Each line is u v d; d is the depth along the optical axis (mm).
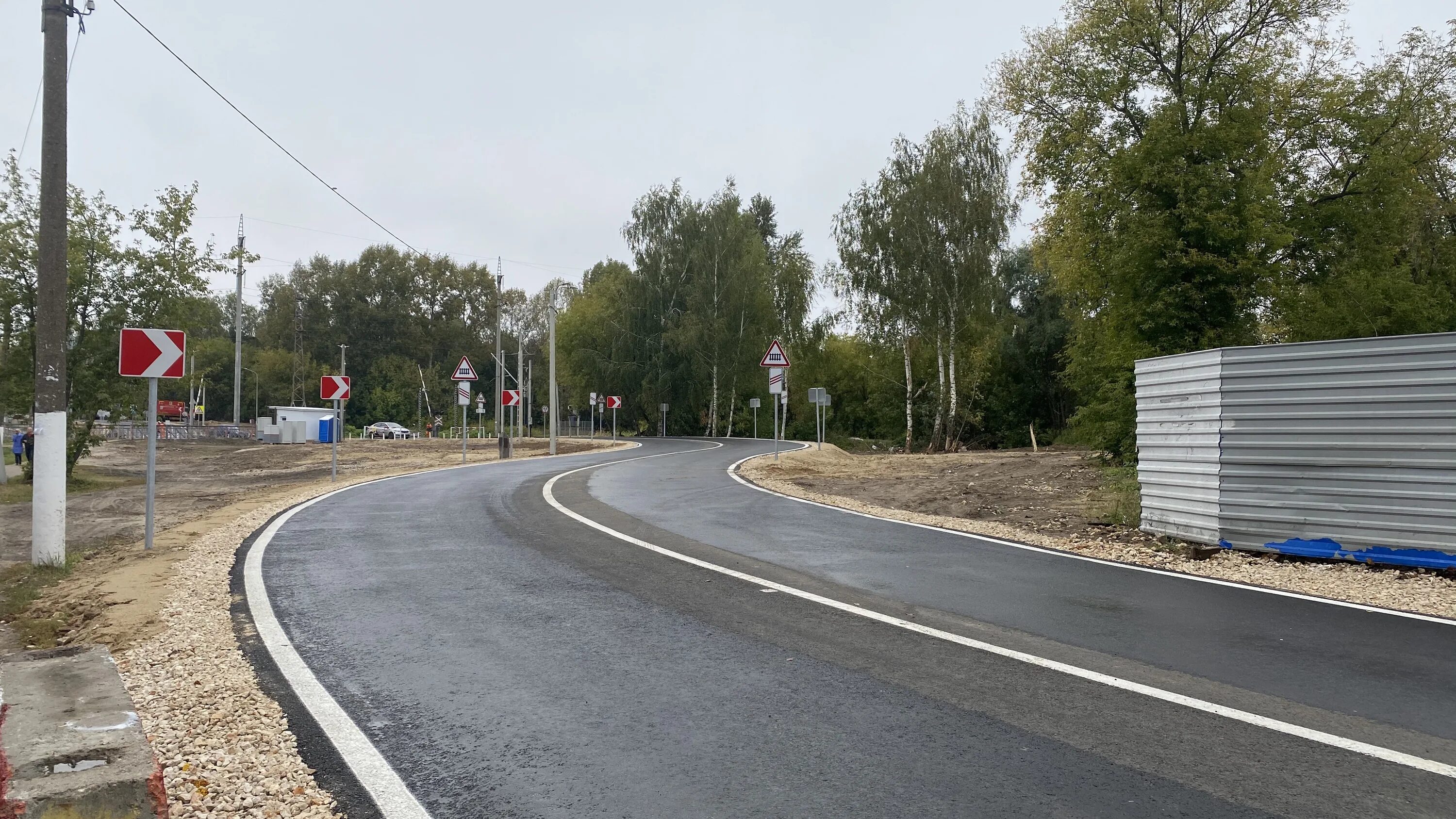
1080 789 3648
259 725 4418
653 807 3516
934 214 41469
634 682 5098
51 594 8367
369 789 3703
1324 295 22719
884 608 6879
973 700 4758
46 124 9992
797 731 4320
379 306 96000
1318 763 3898
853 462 29766
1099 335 23766
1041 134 25438
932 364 54875
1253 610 6852
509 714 4598
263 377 92812
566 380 71500
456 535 10844
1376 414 8609
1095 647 5777
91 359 22062
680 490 16719
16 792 2936
